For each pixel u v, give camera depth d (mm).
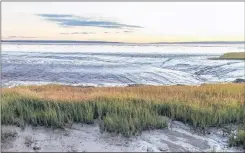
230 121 9203
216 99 11617
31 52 69188
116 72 32281
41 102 9883
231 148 7312
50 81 23641
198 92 13633
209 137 8016
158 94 12680
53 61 46188
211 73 30500
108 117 8242
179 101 10766
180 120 9172
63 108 9383
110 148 6961
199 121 8680
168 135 7965
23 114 8602
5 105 9227
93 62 46000
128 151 6852
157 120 8477
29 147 6836
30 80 23703
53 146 6949
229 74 29016
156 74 30312
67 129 8016
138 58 55969
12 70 30391
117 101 10211
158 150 7000
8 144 6906
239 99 11797
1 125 7902
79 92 13500
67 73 30219
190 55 59625
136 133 7703
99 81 24875
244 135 7461
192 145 7422
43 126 8125
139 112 8680
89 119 8484
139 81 24875
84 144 7133
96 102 9883
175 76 28422
